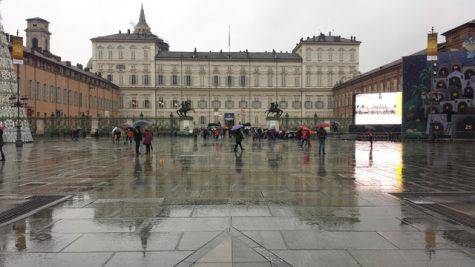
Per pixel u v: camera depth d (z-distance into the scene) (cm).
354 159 2452
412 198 1089
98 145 4359
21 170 1825
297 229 777
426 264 599
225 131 7525
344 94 10881
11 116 4759
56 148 3753
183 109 7681
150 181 1434
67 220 846
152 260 613
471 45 5416
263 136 6950
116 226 798
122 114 11812
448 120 5231
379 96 5991
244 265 593
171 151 3225
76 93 8981
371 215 888
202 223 821
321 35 12144
